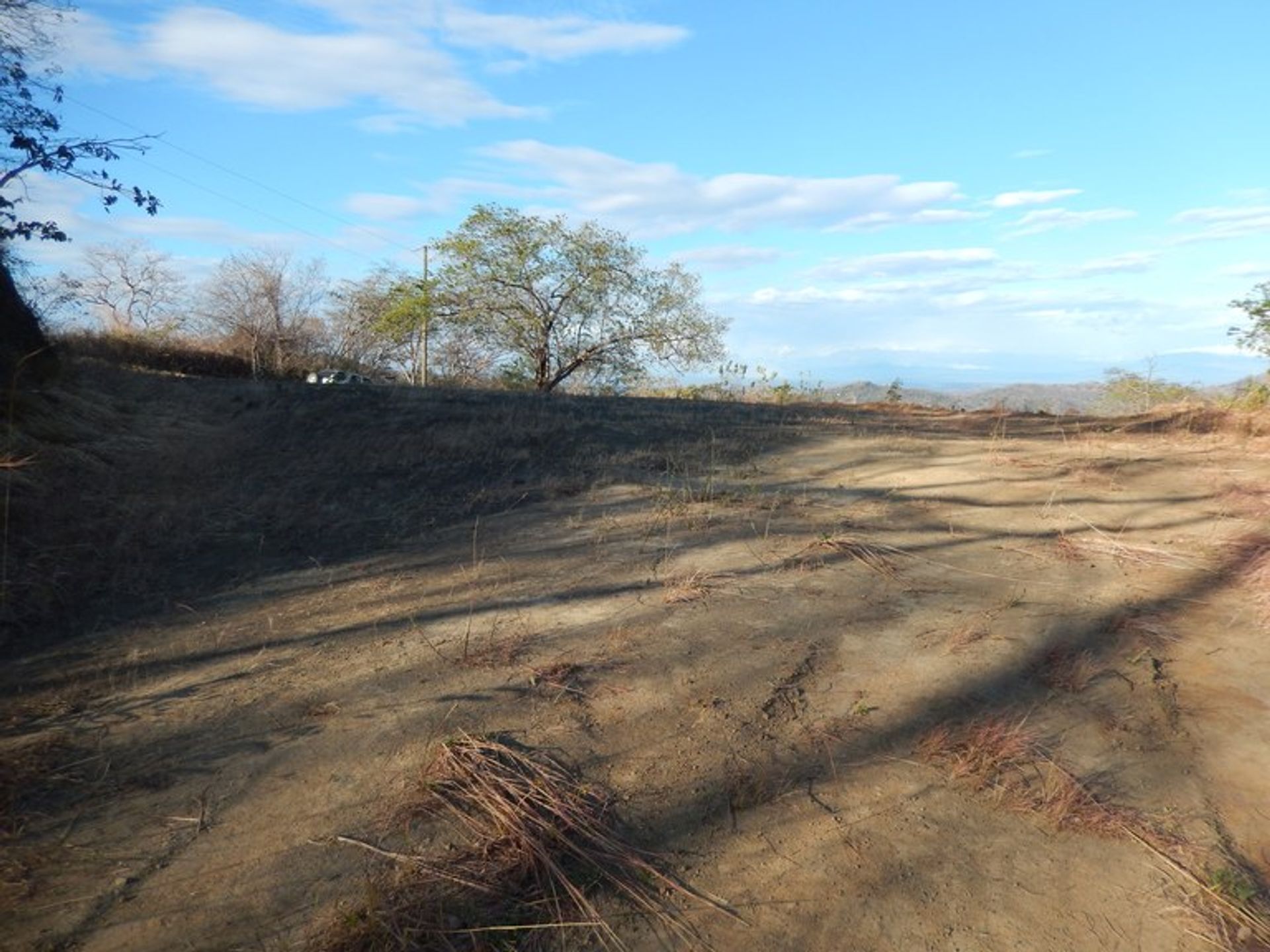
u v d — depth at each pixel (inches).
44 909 103.7
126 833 117.0
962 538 221.0
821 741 138.5
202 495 249.0
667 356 1056.8
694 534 226.5
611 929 103.7
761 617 178.1
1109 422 371.2
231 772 129.7
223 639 173.5
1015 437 335.9
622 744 136.3
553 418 349.7
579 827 117.7
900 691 151.5
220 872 109.9
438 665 159.6
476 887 107.5
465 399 383.2
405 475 273.3
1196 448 297.7
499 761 130.3
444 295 1016.9
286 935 100.1
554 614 180.9
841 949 101.7
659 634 170.7
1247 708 146.4
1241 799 126.6
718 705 146.7
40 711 147.7
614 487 268.1
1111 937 103.4
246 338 1146.7
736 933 103.6
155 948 98.4
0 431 243.0
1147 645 165.8
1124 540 213.9
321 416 328.5
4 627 175.8
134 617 183.9
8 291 282.5
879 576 198.5
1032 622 174.2
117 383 339.3
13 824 118.2
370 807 121.4
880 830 120.0
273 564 211.3
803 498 254.8
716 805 124.6
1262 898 109.4
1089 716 144.8
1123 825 121.0
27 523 213.2
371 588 197.3
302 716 143.9
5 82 298.8
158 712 146.4
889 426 369.7
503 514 245.1
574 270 1002.1
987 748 135.9
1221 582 189.5
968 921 105.3
